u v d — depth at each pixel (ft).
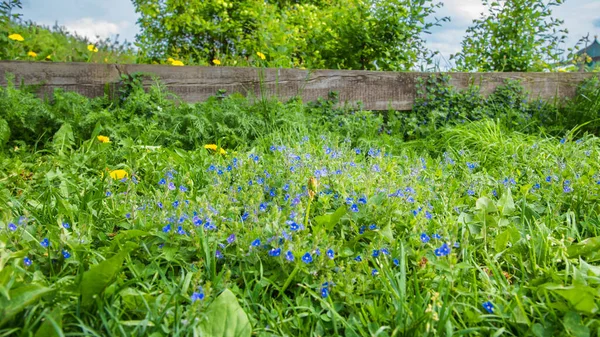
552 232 8.84
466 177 11.82
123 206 8.47
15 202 8.64
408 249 7.45
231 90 18.60
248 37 25.77
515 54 26.35
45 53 17.62
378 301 6.53
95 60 25.59
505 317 6.03
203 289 5.62
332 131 17.80
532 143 16.43
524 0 26.00
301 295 6.44
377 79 20.70
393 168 11.34
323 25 25.31
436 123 20.33
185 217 7.17
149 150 12.71
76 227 7.75
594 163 12.76
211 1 26.02
